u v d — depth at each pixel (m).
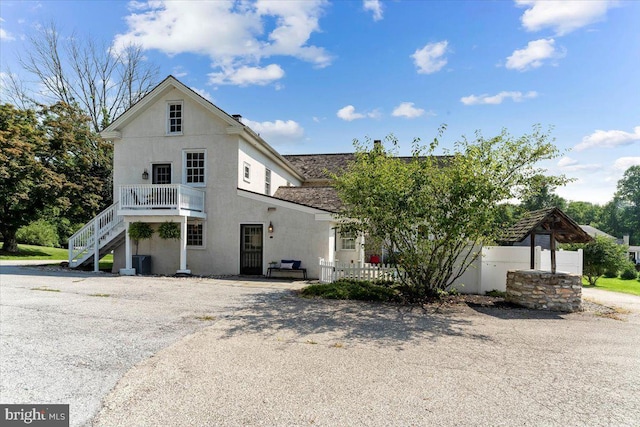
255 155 18.28
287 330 6.73
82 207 25.92
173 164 16.70
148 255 16.41
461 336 6.49
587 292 13.67
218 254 16.25
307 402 3.82
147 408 3.67
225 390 4.11
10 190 22.33
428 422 3.43
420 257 9.84
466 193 8.92
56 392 4.05
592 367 5.00
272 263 15.60
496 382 4.43
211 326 6.93
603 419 3.54
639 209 75.75
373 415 3.56
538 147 9.26
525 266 11.17
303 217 15.52
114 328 6.70
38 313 7.78
